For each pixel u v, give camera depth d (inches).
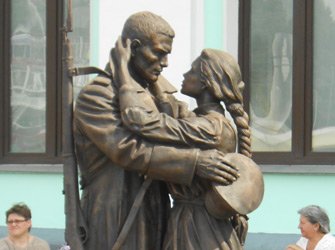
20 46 724.7
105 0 689.6
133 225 313.9
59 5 716.0
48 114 719.7
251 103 692.1
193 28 673.6
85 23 695.7
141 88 309.1
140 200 311.6
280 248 653.9
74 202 315.3
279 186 668.7
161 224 318.7
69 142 315.9
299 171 666.2
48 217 701.9
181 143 307.4
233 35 685.3
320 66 687.1
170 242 315.9
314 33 686.5
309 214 476.7
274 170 667.4
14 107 729.0
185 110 319.3
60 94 718.5
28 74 725.3
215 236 313.3
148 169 306.7
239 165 310.7
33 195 704.4
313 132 685.9
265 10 687.1
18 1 724.7
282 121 689.0
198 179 311.9
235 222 320.8
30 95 724.0
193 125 308.0
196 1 674.2
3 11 724.7
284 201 668.1
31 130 722.2
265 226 668.1
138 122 304.5
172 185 315.3
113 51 315.3
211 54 318.3
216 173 306.7
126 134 306.5
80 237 314.5
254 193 310.7
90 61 695.1
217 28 677.9
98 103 309.3
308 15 685.9
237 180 309.7
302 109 686.5
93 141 309.6
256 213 669.3
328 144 684.7
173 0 674.2
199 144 308.7
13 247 488.4
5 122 728.3
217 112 318.0
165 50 314.8
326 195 666.2
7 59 727.7
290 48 689.0
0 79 729.0
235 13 684.1
